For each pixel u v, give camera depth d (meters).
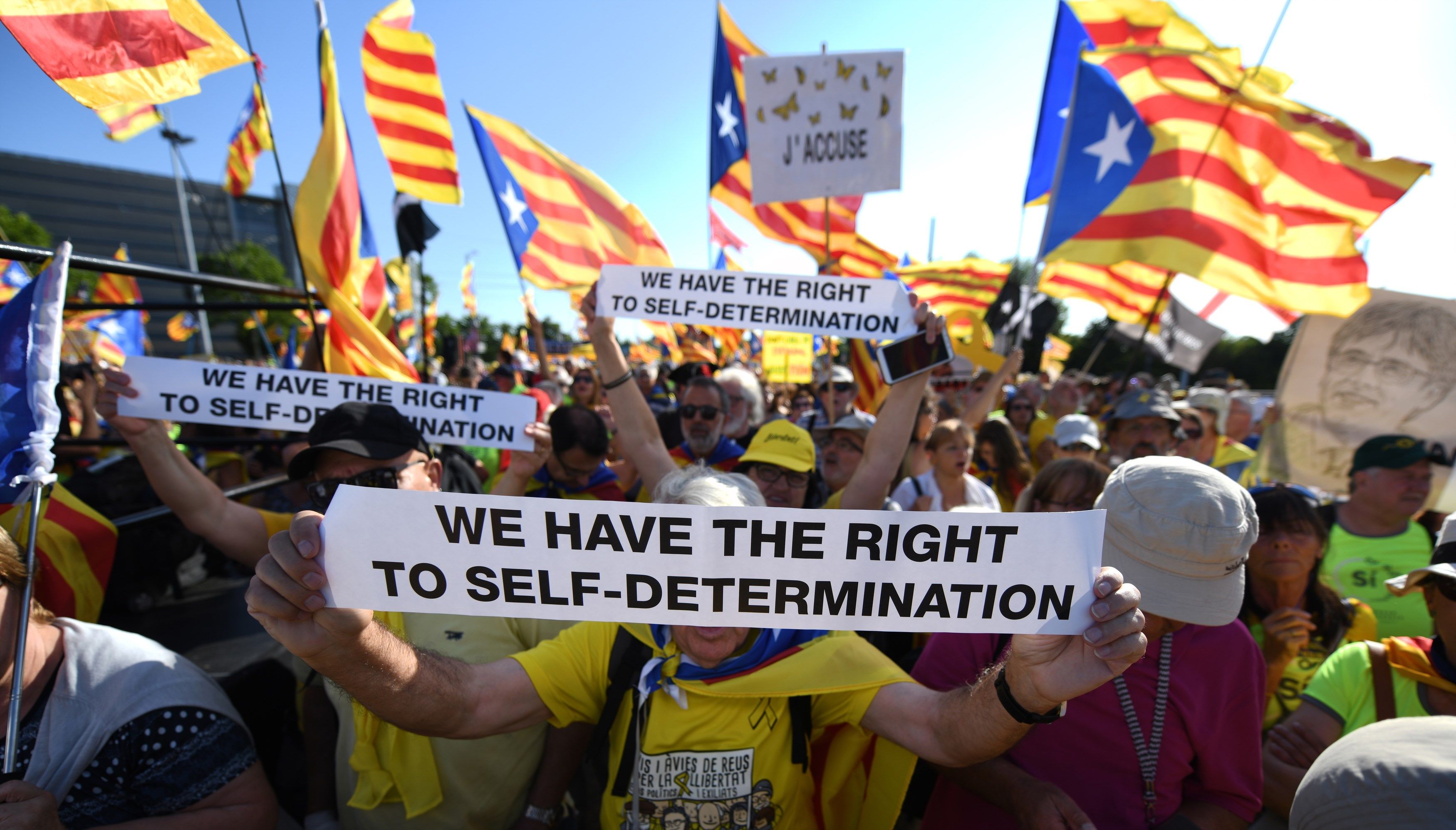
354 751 1.88
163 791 1.41
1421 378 3.32
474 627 1.98
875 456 2.32
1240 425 5.73
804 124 3.70
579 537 1.18
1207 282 3.60
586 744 2.12
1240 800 1.52
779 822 1.49
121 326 6.50
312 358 3.79
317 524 1.11
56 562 2.07
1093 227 3.61
